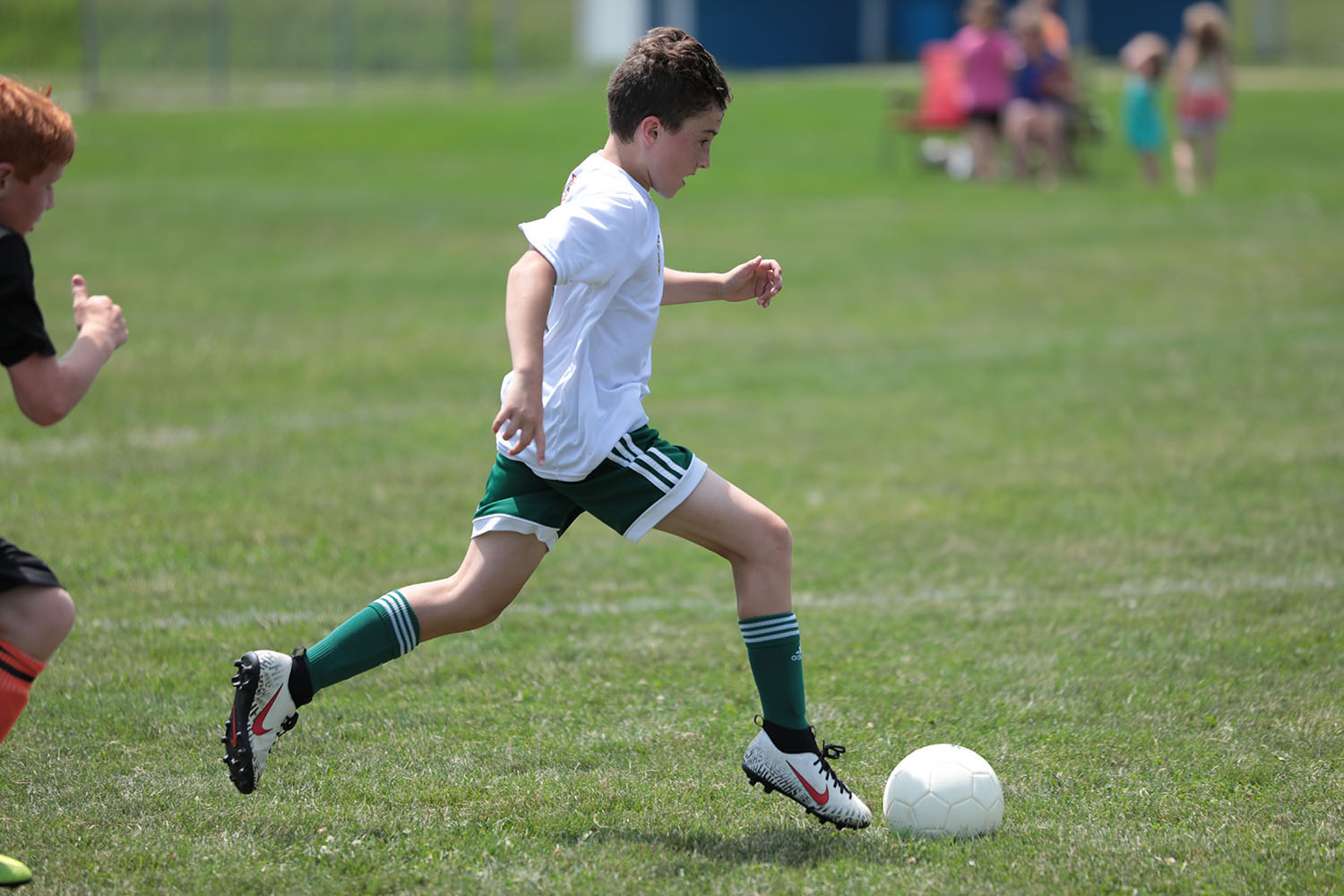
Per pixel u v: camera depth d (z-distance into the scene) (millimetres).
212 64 130125
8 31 128125
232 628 17750
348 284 46000
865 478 25766
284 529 22297
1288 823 12086
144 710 14961
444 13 142000
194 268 48219
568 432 11695
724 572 21000
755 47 148000
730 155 81438
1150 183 70875
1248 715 14812
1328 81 126438
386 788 13000
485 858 11414
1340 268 47938
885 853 11594
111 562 20391
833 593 19609
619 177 11844
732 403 31844
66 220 57875
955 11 153500
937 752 12219
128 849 11531
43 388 10273
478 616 12320
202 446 27422
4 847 11562
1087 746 14039
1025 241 54344
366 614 12172
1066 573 20266
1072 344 37656
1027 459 26875
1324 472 25188
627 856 11469
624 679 16188
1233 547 21219
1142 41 69375
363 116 100812
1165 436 28188
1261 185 69125
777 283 14086
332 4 139375
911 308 43062
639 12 144500
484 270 48906
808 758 12031
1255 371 33719
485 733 14500
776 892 10789
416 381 33562
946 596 19391
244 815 12289
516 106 108500
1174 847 11547
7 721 10500
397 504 23812
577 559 21562
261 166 76625
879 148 84562
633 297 11922
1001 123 72562
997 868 11195
